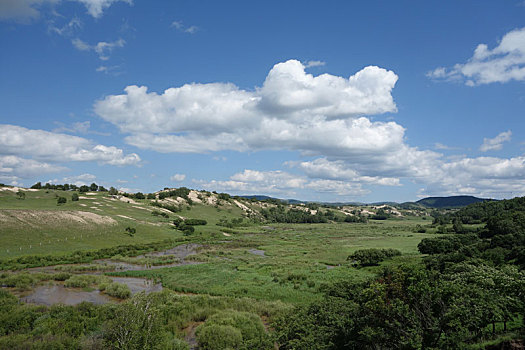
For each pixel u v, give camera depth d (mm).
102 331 23672
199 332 25969
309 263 65562
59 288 41531
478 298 18438
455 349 15984
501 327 19203
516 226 80688
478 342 16562
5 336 23156
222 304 34594
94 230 89688
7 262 55750
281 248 91938
